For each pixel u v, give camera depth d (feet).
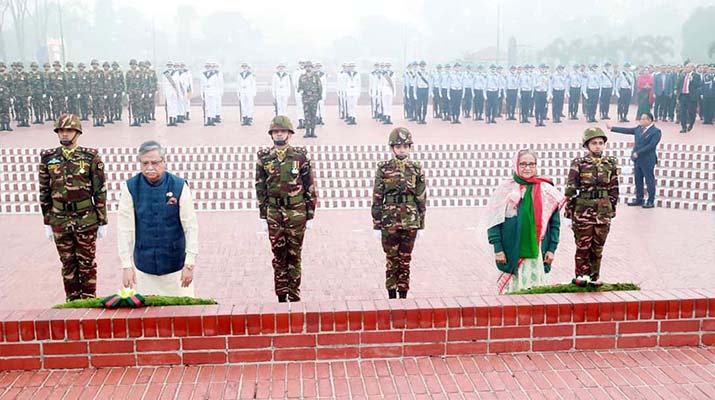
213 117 68.59
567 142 53.72
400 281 21.94
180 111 68.95
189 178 46.75
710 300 14.55
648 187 40.96
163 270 17.75
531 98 69.67
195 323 13.64
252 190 44.21
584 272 22.65
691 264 28.02
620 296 14.78
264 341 13.83
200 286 25.23
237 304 14.35
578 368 13.66
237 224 36.86
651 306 14.44
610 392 12.70
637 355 14.25
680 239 32.60
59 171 19.84
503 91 72.95
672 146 50.70
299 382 13.10
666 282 25.48
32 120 69.31
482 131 62.44
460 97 69.41
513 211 19.33
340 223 37.04
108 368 13.58
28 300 23.81
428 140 55.42
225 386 12.92
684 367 13.69
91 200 20.34
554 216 19.60
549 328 14.32
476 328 14.17
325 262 28.60
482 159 49.90
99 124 66.13
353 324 13.94
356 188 44.34
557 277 26.32
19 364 13.44
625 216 38.60
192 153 50.62
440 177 47.39
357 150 51.34
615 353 14.34
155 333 13.61
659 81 68.95
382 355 14.07
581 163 22.13
